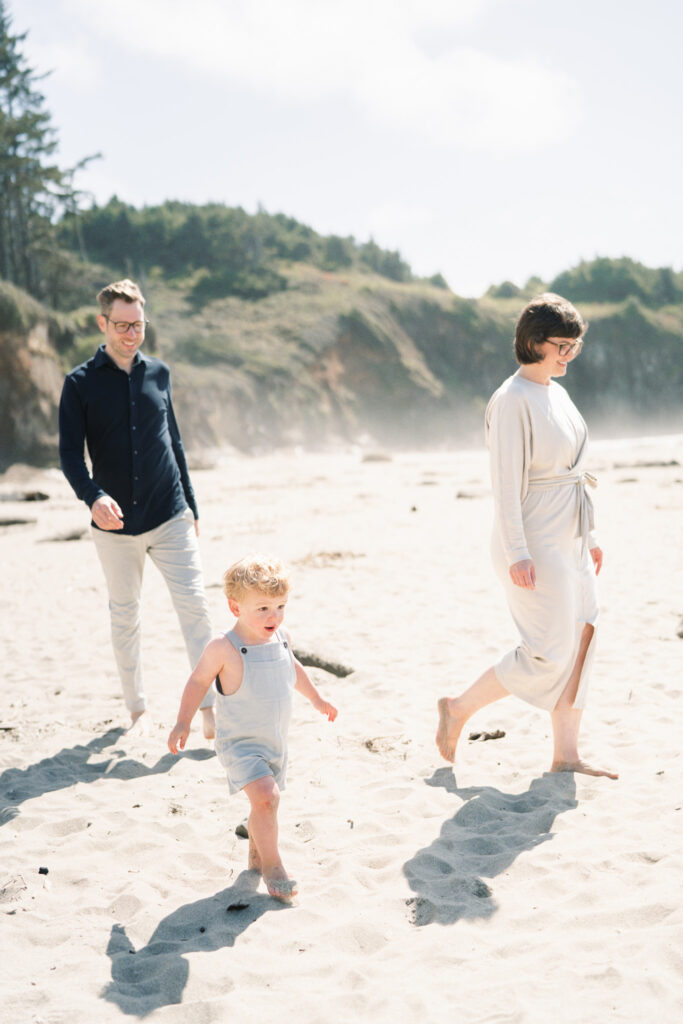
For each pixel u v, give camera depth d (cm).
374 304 9219
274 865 320
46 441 4209
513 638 678
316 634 719
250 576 315
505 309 10425
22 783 443
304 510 1716
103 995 264
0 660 706
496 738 471
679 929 271
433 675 597
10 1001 262
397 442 8000
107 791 428
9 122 5109
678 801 367
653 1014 234
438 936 284
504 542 386
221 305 8556
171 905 318
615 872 316
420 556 1080
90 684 624
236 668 320
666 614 700
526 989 251
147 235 9588
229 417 6488
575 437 394
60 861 356
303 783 426
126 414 486
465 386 9212
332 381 7981
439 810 386
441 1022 238
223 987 266
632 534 1148
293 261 10206
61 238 8981
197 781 436
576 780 399
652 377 10700
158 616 819
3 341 4125
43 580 1089
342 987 262
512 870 325
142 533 494
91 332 5441
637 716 483
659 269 12281
